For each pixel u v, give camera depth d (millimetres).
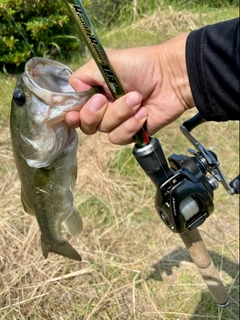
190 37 223
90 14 836
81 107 243
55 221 296
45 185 275
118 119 241
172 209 252
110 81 230
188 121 278
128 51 274
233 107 215
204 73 217
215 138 667
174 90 274
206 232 522
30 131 250
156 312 426
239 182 271
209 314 428
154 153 247
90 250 472
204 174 260
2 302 393
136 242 496
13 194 492
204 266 306
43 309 400
